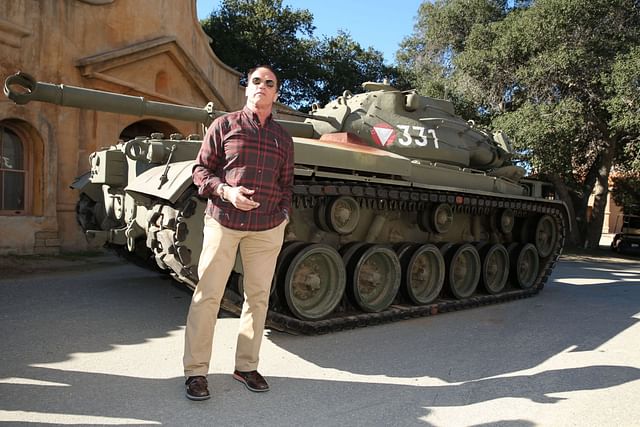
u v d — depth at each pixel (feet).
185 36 55.42
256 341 14.69
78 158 44.96
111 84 46.85
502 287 31.04
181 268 17.81
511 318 25.84
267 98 13.55
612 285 39.58
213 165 13.61
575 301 31.50
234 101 65.31
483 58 71.67
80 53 44.65
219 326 22.00
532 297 32.63
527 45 67.92
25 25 40.40
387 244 26.27
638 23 69.41
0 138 40.98
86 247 45.44
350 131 28.81
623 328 24.11
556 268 51.52
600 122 71.46
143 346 18.52
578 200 91.76
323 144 21.98
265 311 14.60
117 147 24.99
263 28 96.22
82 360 16.71
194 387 13.65
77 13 44.21
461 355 18.98
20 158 42.39
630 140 75.31
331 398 14.35
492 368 17.52
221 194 12.78
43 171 42.16
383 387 15.39
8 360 16.44
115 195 24.99
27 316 22.27
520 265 32.42
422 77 95.35
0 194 41.11
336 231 22.91
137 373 15.67
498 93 75.77
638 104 61.11
